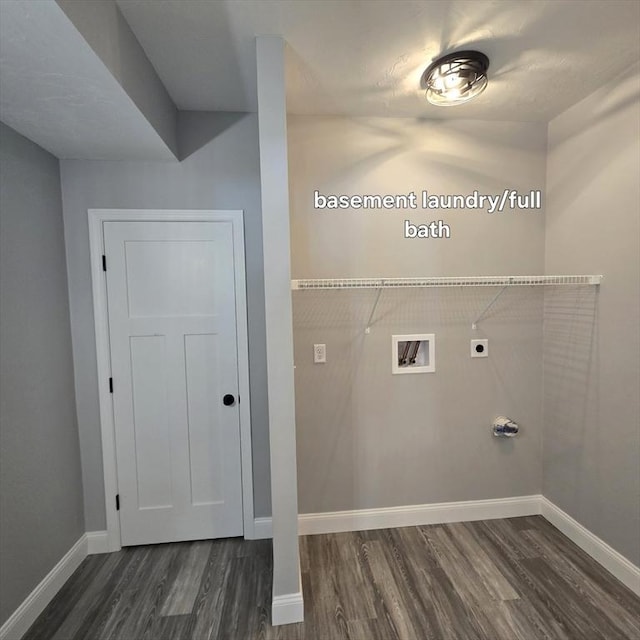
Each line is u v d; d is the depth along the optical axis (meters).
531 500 2.21
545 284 1.95
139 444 2.00
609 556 1.75
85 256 1.90
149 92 1.50
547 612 1.53
